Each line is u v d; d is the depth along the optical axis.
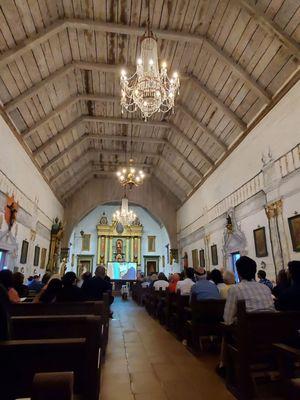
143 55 5.92
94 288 5.54
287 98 6.83
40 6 6.60
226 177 10.21
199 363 3.89
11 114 8.07
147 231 23.31
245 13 6.67
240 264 3.28
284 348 2.22
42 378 0.91
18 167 8.70
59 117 10.07
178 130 11.72
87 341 1.56
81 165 14.49
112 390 2.97
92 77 9.46
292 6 5.84
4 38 6.53
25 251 9.81
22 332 2.28
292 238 6.53
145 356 4.27
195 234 13.78
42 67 7.88
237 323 2.77
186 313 5.12
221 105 8.98
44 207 12.09
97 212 23.28
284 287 4.81
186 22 7.63
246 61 7.49
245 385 2.60
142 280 15.07
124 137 12.78
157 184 17.30
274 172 7.29
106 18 7.47
